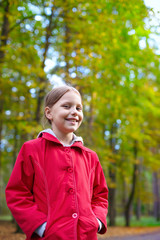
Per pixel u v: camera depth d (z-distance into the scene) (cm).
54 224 158
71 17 729
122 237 971
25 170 178
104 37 735
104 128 1285
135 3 598
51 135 185
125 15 664
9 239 650
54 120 188
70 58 777
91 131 933
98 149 891
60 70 739
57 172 173
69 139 194
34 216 161
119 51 762
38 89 779
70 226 158
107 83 818
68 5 690
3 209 2405
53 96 191
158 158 1444
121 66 801
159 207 2347
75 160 183
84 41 760
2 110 841
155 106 1163
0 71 727
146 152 1369
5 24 764
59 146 184
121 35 737
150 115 1258
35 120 778
